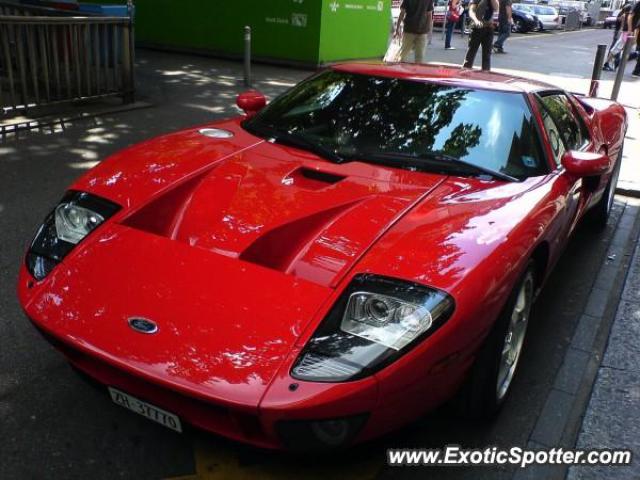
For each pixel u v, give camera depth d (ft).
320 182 9.46
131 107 26.48
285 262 7.71
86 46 24.14
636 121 31.48
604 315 12.82
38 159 19.35
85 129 22.95
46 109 24.54
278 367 6.51
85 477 7.54
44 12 26.14
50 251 8.39
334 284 7.25
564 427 9.22
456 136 10.59
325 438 6.61
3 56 22.50
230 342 6.72
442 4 78.84
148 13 46.09
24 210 15.25
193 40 44.98
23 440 8.02
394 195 9.00
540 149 10.99
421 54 35.94
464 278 7.30
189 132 11.55
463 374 7.71
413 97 11.35
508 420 9.30
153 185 9.16
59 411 8.60
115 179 9.38
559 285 14.12
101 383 7.54
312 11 40.70
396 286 7.11
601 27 142.51
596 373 10.69
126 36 25.85
